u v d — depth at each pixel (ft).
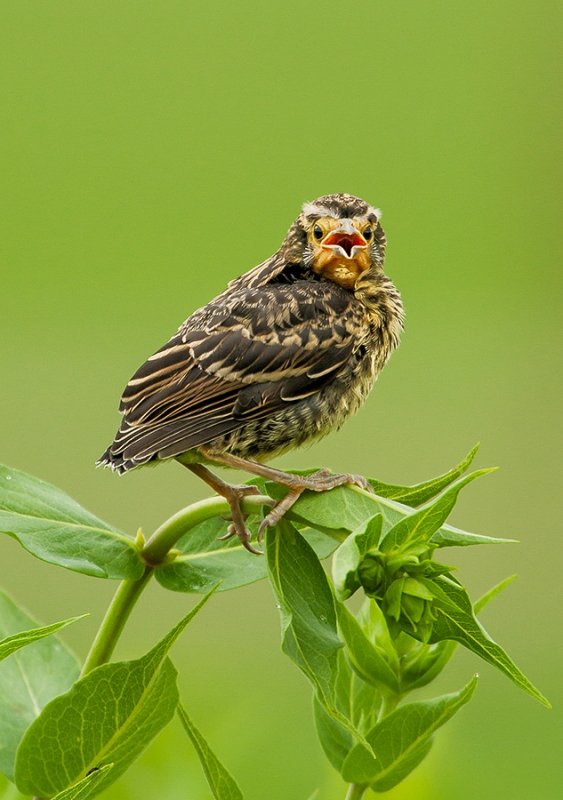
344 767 13.70
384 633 14.19
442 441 58.23
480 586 48.88
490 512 54.85
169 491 50.98
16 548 46.65
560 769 26.05
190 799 16.69
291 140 105.50
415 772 17.92
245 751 18.25
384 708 14.12
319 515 13.38
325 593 12.84
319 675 12.20
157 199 96.07
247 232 90.48
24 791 12.75
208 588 14.44
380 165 101.04
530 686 11.39
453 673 37.17
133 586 14.11
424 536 12.01
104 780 12.98
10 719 14.53
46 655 15.07
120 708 12.61
